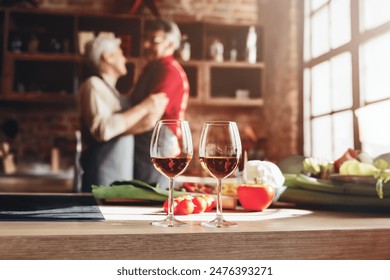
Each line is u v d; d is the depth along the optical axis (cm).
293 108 425
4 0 439
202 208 108
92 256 76
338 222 93
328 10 376
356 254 83
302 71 423
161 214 104
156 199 115
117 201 128
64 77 450
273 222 93
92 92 430
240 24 462
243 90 466
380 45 292
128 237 77
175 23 450
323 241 82
